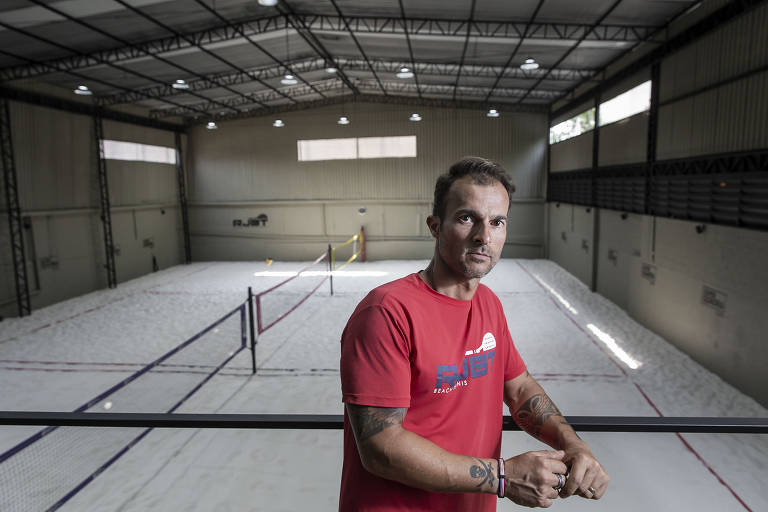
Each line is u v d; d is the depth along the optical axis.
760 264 6.69
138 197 17.92
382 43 12.34
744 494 4.57
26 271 12.75
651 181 10.34
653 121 10.23
